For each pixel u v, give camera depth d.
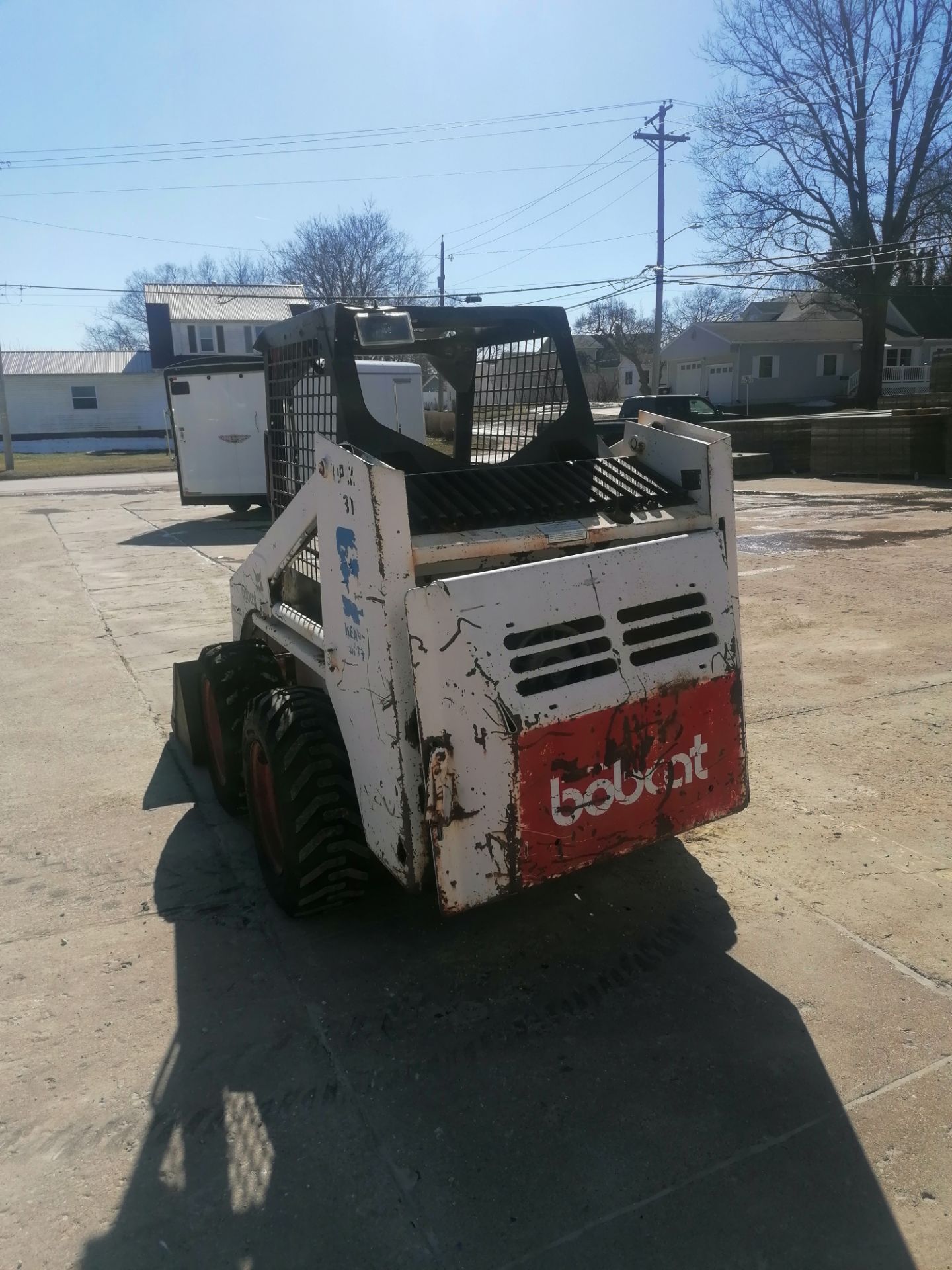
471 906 2.75
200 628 8.29
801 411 39.12
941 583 8.45
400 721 2.68
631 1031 2.87
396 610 2.63
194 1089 2.68
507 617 2.68
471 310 3.43
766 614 7.73
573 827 2.86
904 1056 2.71
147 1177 2.38
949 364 21.67
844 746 5.00
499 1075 2.69
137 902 3.73
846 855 3.88
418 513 2.80
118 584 10.46
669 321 69.56
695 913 3.50
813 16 31.45
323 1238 2.19
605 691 2.84
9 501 20.97
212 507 18.70
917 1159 2.36
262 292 46.88
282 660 4.34
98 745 5.52
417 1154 2.42
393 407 9.29
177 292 45.91
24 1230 2.23
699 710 3.05
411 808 2.74
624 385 66.62
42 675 7.00
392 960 3.28
